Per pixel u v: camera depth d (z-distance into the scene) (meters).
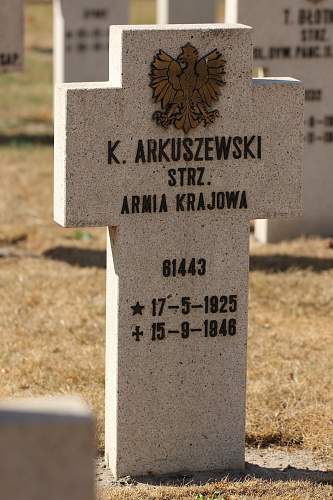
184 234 8.20
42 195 17.55
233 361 8.45
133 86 7.88
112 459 8.47
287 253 14.55
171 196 8.12
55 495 4.36
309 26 14.70
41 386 10.20
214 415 8.49
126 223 8.08
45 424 4.32
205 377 8.42
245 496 8.08
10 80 27.72
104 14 21.52
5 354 10.97
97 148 7.90
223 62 8.01
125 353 8.25
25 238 15.49
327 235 15.51
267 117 8.18
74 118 7.81
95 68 21.69
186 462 8.51
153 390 8.35
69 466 4.36
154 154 8.02
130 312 8.20
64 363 10.74
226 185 8.21
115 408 8.33
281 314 12.43
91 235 15.66
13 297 12.65
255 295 12.95
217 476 8.49
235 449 8.59
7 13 14.80
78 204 7.95
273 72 14.73
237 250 8.32
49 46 32.81
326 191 15.40
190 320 8.32
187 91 7.98
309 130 15.16
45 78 28.11
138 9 37.88
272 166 8.27
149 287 8.20
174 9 22.27
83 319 12.01
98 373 10.52
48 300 12.58
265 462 8.81
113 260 8.20
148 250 8.16
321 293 13.00
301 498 8.09
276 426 9.30
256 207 8.30
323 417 9.50
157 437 8.41
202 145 8.10
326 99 15.07
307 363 10.85
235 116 8.12
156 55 7.88
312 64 14.88
